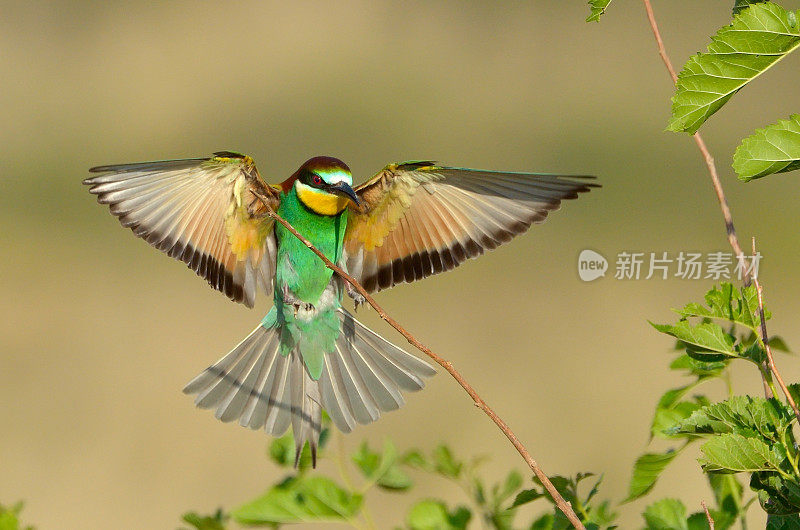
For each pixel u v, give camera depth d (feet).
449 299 50.96
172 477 39.93
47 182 66.64
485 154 69.10
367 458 16.12
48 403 44.45
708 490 34.06
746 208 57.88
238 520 15.10
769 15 11.02
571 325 47.75
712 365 14.51
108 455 41.01
